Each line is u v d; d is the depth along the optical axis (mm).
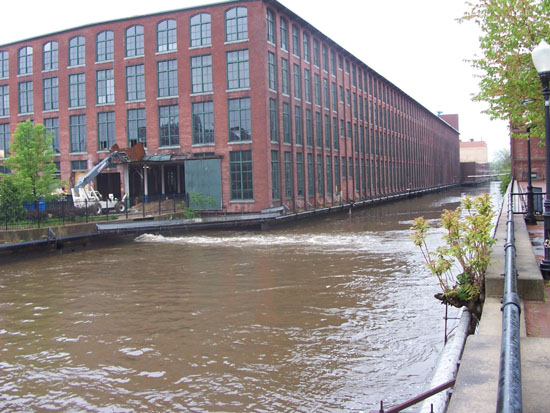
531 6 14789
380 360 9812
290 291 15695
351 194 59906
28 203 31953
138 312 13898
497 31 15219
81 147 45375
